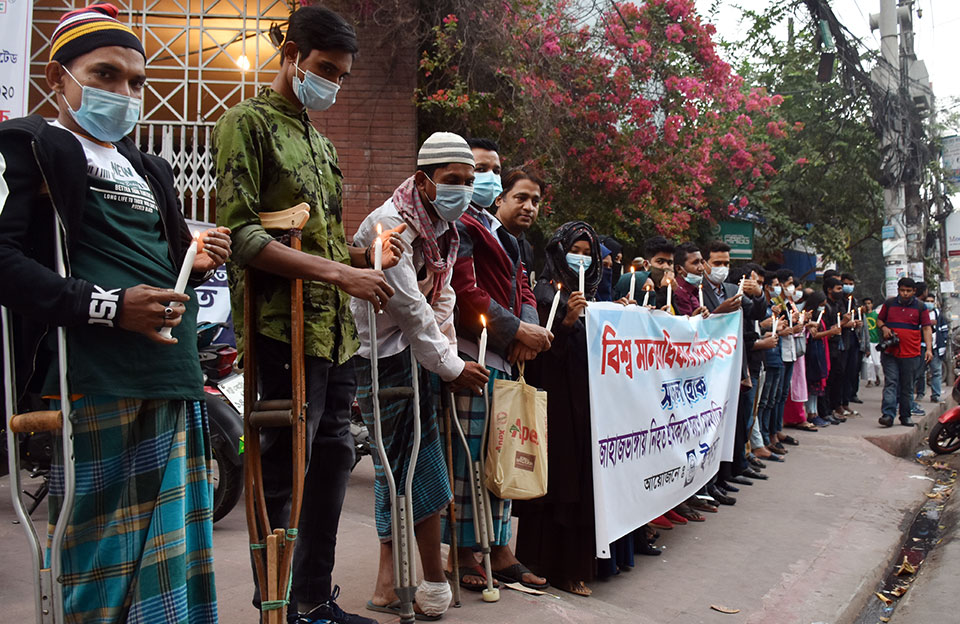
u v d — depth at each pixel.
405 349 3.09
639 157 9.80
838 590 4.25
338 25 2.52
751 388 6.77
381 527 3.20
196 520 2.17
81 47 1.93
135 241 2.04
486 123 8.70
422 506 3.06
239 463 4.43
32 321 1.90
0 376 2.04
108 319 1.82
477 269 3.58
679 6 10.35
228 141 2.43
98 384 1.92
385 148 8.15
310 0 7.93
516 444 3.34
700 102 10.84
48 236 1.91
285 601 2.32
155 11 8.00
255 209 2.43
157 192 2.17
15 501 1.87
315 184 2.60
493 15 8.46
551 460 3.81
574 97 9.83
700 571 4.43
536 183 3.95
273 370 2.53
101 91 1.93
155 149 8.27
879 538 5.34
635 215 10.38
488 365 3.54
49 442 4.19
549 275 4.08
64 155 1.88
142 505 2.01
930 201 18.58
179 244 2.23
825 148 15.79
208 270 2.09
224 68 8.16
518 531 4.02
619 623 3.37
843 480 7.05
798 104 16.30
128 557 1.98
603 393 3.88
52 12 7.77
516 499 3.67
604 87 9.83
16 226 1.82
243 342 2.43
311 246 2.57
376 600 3.18
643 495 4.27
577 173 9.91
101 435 1.94
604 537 3.73
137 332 1.95
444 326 3.16
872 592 4.50
